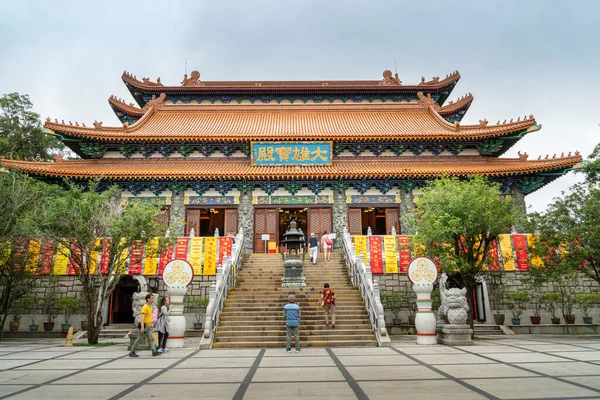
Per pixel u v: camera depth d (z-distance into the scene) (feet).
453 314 54.90
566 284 76.48
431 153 114.01
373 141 110.83
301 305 63.57
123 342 65.10
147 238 65.98
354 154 113.39
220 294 60.44
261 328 57.16
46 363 40.60
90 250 63.72
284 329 57.06
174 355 46.14
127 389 28.17
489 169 96.63
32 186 72.95
